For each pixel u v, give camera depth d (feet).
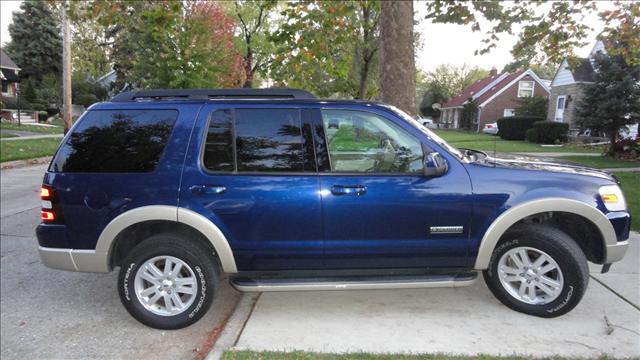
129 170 12.62
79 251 12.73
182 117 12.78
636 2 26.13
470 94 169.89
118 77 129.59
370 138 12.82
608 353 11.02
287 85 29.94
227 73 73.51
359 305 14.15
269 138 12.71
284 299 14.74
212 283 12.73
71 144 12.88
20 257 20.01
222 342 11.86
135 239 13.83
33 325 13.66
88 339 12.77
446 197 12.42
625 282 15.34
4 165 46.62
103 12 31.53
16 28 145.69
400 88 24.90
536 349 11.25
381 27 25.26
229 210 12.37
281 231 12.48
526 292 13.12
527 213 12.37
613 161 47.57
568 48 29.86
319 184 12.44
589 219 12.48
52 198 12.73
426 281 12.53
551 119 106.11
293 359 10.82
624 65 56.08
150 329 13.29
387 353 11.09
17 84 128.77
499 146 74.18
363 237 12.54
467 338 11.88
